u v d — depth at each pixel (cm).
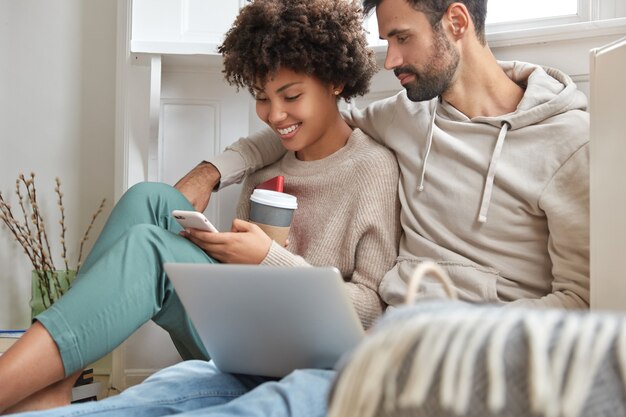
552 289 152
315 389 106
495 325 55
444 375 53
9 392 120
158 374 136
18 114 238
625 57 126
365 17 177
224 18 222
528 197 154
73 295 127
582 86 177
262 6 173
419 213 166
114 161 238
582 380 50
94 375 229
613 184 128
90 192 238
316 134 178
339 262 171
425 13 164
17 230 235
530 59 184
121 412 115
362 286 167
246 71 174
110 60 239
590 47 176
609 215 129
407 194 170
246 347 120
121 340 131
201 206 183
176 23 220
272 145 195
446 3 163
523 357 52
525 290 156
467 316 57
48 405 128
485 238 159
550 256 153
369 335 62
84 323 126
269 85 173
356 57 180
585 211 148
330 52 175
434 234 164
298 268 104
